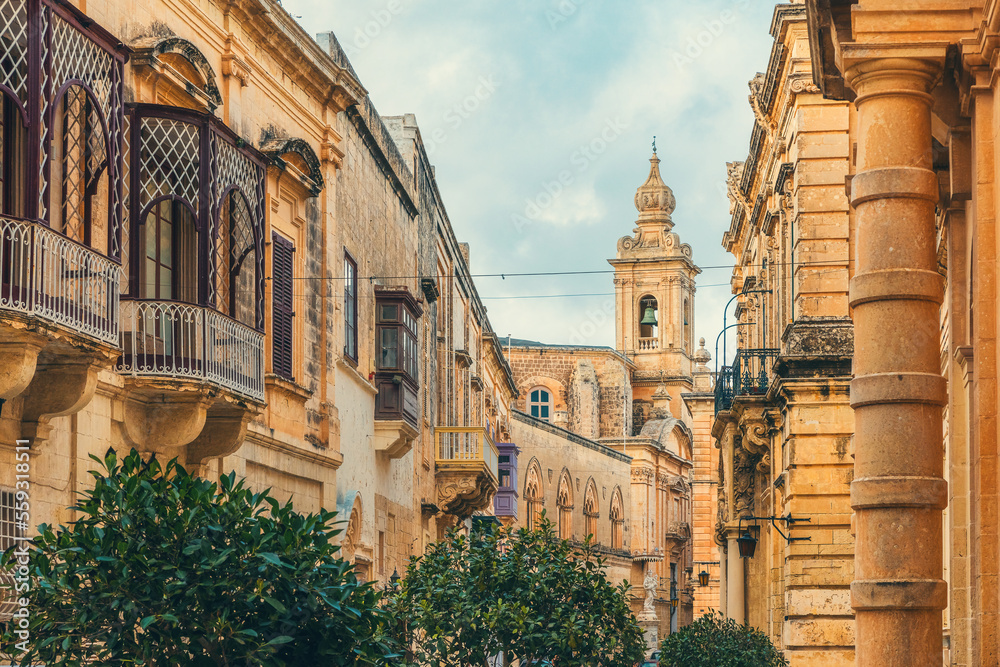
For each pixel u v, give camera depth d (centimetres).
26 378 1258
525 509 6725
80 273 1356
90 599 1028
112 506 1055
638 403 9356
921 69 1179
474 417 4862
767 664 2611
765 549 3108
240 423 1733
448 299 4031
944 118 1297
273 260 2084
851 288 1177
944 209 1496
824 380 2433
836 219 2483
